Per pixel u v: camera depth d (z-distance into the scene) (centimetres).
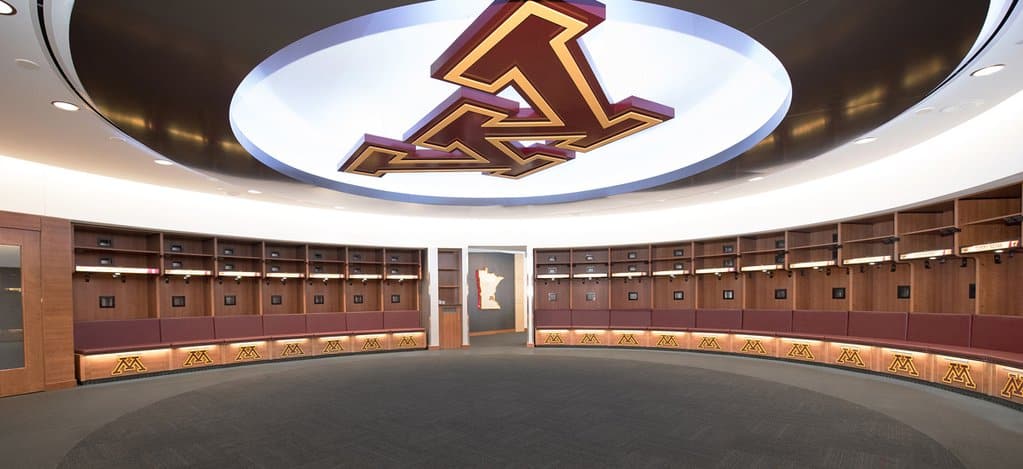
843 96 421
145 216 783
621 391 624
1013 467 361
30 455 405
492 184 981
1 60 362
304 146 737
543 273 1212
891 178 677
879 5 286
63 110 463
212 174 675
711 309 1019
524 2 290
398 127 748
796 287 896
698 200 959
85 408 557
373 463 377
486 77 391
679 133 750
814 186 812
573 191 923
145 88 390
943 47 336
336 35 332
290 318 988
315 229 1016
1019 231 587
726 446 409
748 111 608
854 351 752
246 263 966
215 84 384
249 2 275
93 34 306
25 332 640
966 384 584
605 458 384
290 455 394
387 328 1105
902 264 738
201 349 842
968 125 552
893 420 478
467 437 438
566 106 460
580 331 1130
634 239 1103
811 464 366
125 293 812
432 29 475
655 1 285
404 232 1132
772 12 294
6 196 625
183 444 423
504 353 1030
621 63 557
